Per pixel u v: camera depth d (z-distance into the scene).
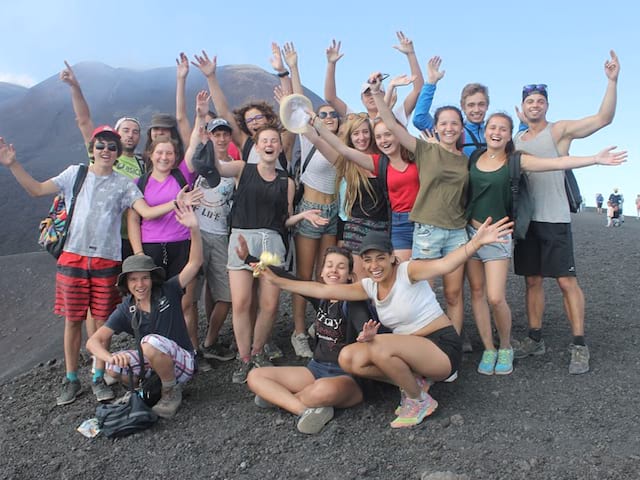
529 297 4.98
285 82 5.89
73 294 4.62
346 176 4.80
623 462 3.19
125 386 4.62
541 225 4.63
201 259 4.53
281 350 5.52
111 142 4.63
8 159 4.35
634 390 4.16
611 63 4.27
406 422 3.80
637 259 10.02
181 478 3.42
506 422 3.79
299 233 5.14
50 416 4.53
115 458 3.73
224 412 4.29
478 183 4.35
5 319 8.95
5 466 3.75
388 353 3.64
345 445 3.61
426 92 5.31
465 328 5.82
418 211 4.42
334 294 4.00
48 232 4.61
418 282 3.87
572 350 4.67
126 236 5.12
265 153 4.65
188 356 4.38
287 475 3.34
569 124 4.52
